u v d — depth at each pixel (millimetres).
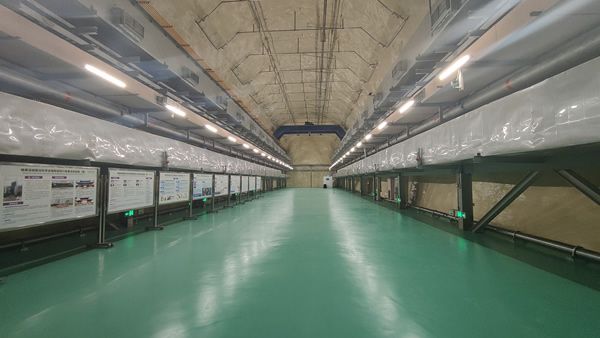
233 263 2904
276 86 11555
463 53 3139
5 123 2586
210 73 6984
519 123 2492
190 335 1552
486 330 1583
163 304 1938
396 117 6262
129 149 4336
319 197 14117
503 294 2080
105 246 3605
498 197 4656
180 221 6000
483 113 3053
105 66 3398
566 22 2340
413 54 4617
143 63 4184
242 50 7520
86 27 3037
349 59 8539
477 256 3129
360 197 14117
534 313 1781
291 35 7500
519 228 4039
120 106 4750
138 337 1533
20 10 2484
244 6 6094
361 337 1522
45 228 4352
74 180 3320
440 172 5445
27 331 1594
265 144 14023
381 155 8039
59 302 1979
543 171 3141
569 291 2127
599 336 1512
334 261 2949
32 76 3266
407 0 4914
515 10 2445
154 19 4496
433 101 4910
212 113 7551
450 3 3148
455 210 5184
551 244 3334
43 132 2939
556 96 2102
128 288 2232
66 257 3166
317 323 1672
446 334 1547
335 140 27828
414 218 6332
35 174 2887
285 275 2518
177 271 2652
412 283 2307
